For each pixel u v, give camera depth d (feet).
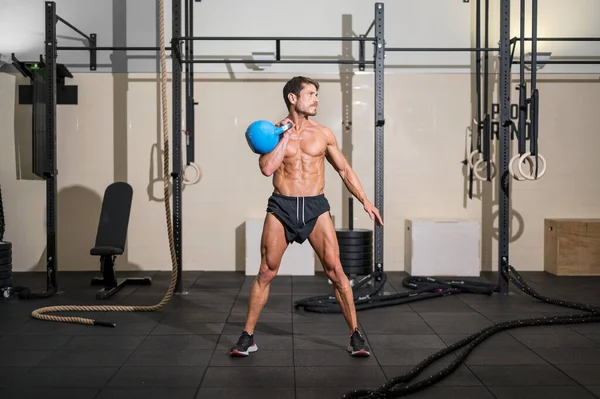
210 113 21.77
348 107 21.85
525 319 14.52
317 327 14.39
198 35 21.65
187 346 12.84
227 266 21.99
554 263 21.22
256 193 21.93
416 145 21.94
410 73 21.85
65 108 21.62
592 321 14.69
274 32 21.72
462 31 21.71
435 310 16.12
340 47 21.85
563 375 11.03
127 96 21.68
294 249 20.94
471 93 21.89
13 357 12.09
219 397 9.97
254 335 13.66
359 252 19.04
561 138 21.97
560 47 21.85
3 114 21.52
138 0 21.58
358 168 21.95
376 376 10.98
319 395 10.05
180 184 18.11
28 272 21.75
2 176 21.59
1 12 21.45
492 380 10.77
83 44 21.58
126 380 10.77
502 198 17.97
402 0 21.70
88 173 21.71
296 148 11.99
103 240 18.93
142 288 19.03
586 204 22.04
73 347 12.78
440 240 20.62
